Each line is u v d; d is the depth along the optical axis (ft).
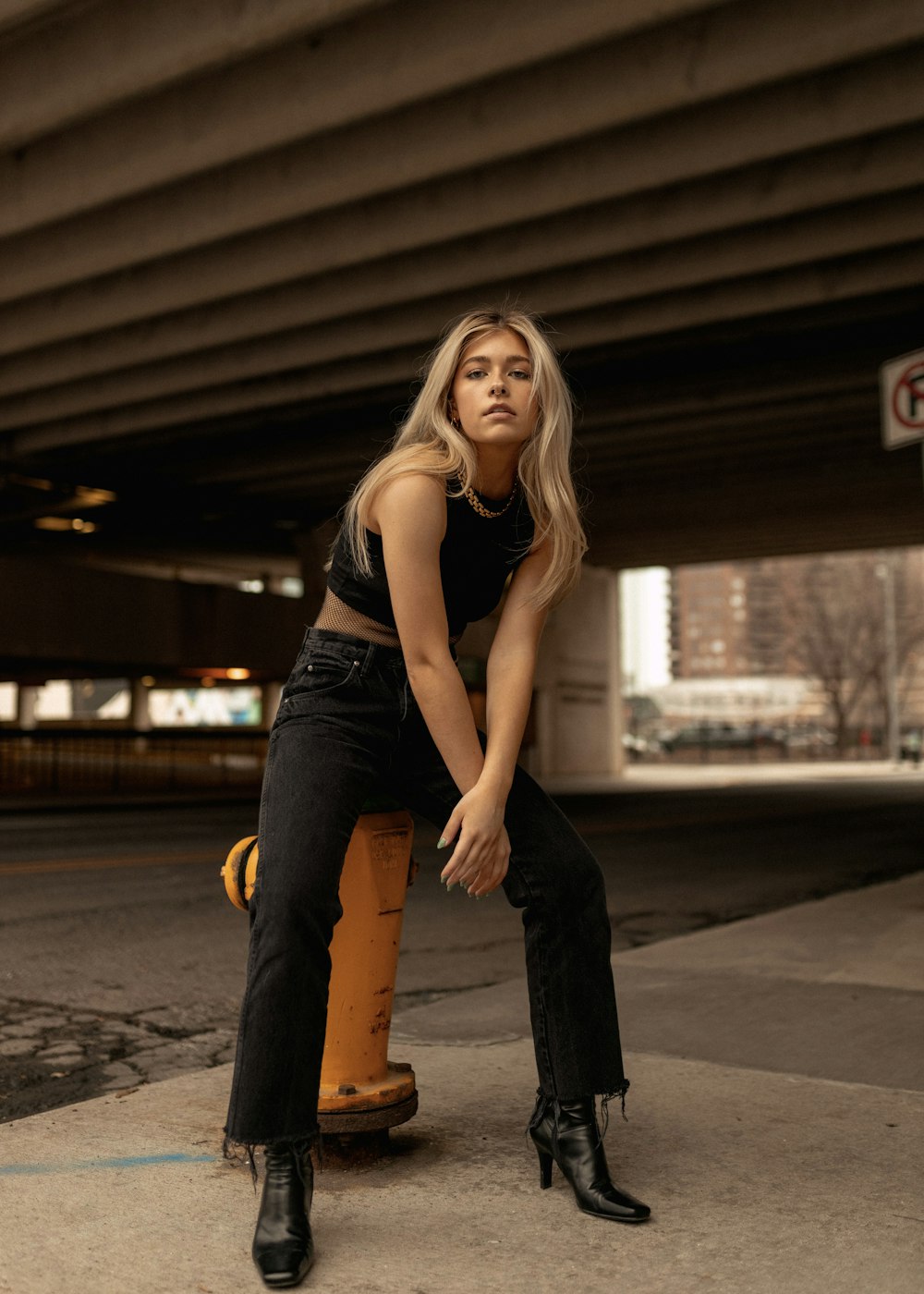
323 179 34.37
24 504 91.15
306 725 8.05
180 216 37.58
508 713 7.87
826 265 41.34
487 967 19.35
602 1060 8.09
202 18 28.27
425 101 32.40
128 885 29.07
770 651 541.75
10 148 34.22
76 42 30.48
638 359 54.65
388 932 8.83
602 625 121.29
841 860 36.99
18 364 54.39
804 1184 8.46
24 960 19.40
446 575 8.17
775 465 73.10
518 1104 10.51
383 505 7.66
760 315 46.65
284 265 40.14
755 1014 14.40
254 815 58.18
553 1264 7.06
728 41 28.27
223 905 25.63
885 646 200.44
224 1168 8.78
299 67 30.45
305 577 94.02
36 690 140.56
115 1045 14.03
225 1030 14.83
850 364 52.75
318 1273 6.93
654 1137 9.59
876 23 26.58
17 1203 8.04
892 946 19.56
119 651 82.43
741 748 198.29
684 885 30.53
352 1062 8.78
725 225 35.78
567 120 30.42
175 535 107.04
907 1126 9.91
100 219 39.55
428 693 7.63
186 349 48.55
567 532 8.16
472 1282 6.81
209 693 175.63
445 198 36.50
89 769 73.97
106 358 51.08
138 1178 8.55
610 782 107.14
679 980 16.69
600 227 37.63
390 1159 8.97
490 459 7.97
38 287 42.47
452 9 28.19
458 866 7.44
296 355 49.83
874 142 33.04
